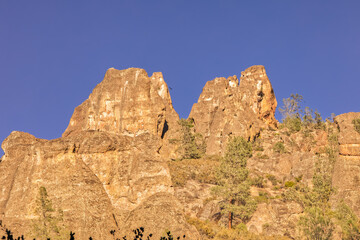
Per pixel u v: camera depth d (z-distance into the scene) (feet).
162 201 169.27
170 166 311.88
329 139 316.19
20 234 161.79
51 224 159.33
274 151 347.56
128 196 176.45
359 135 289.53
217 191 240.32
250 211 231.71
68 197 167.02
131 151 186.80
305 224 195.31
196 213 243.19
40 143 182.19
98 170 179.63
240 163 256.52
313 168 295.28
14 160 201.05
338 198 254.06
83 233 158.51
